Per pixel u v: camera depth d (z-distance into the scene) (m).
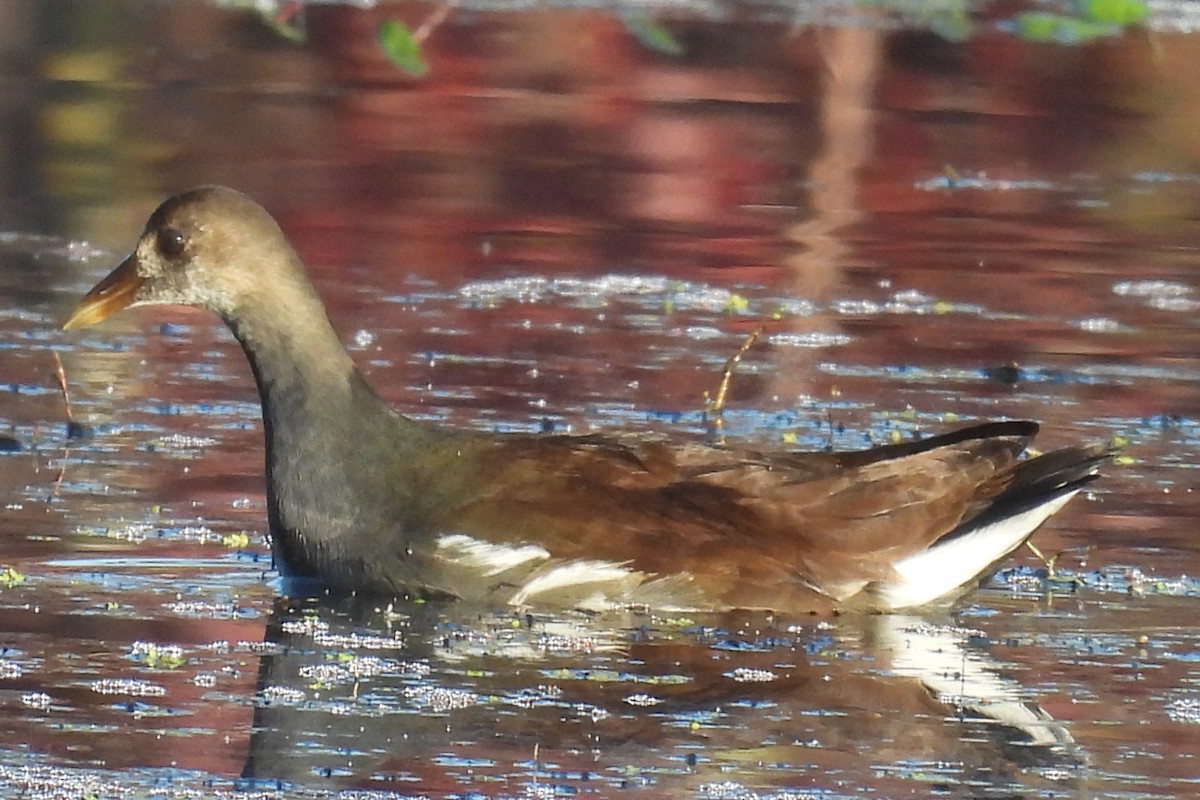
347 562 11.24
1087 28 22.22
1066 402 14.53
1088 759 9.10
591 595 10.98
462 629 10.68
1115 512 12.46
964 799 8.66
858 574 11.01
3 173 20.12
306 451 11.38
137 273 11.85
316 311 11.53
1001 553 11.08
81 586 11.04
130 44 25.73
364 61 25.31
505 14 26.33
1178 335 16.31
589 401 14.23
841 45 25.55
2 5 26.55
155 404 14.21
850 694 9.84
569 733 9.30
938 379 15.04
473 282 17.50
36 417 13.81
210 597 11.01
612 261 18.28
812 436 13.53
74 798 8.49
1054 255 18.69
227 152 21.33
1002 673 10.17
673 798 8.60
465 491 11.18
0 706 9.45
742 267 18.17
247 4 24.47
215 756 8.95
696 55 25.75
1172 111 24.33
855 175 21.38
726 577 10.96
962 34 24.03
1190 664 10.30
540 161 21.45
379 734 9.25
